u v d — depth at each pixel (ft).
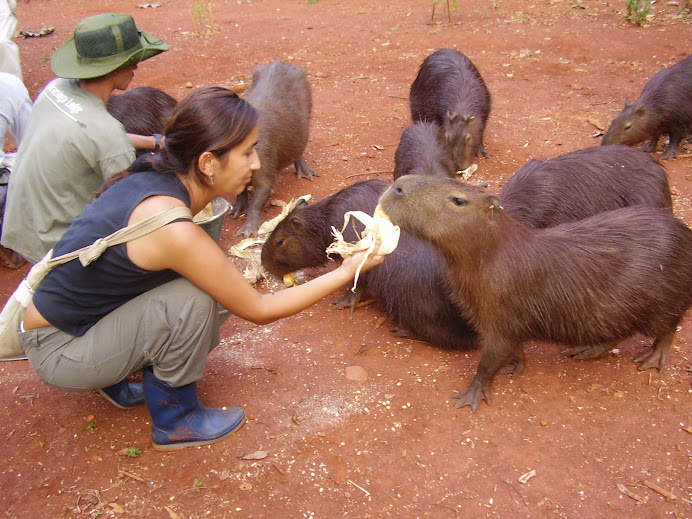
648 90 12.81
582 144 12.94
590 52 17.66
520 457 6.20
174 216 5.16
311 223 8.77
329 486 5.93
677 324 7.02
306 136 11.81
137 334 5.66
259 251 9.86
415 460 6.18
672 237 6.73
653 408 6.73
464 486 5.92
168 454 6.28
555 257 6.53
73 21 22.84
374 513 5.68
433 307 7.48
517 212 8.46
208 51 19.21
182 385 6.05
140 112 10.95
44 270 5.44
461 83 12.88
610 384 7.09
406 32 20.20
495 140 13.34
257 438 6.44
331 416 6.70
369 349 7.78
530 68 17.01
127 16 6.78
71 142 6.87
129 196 5.24
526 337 6.77
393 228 5.79
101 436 6.49
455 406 6.79
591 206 8.55
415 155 10.37
